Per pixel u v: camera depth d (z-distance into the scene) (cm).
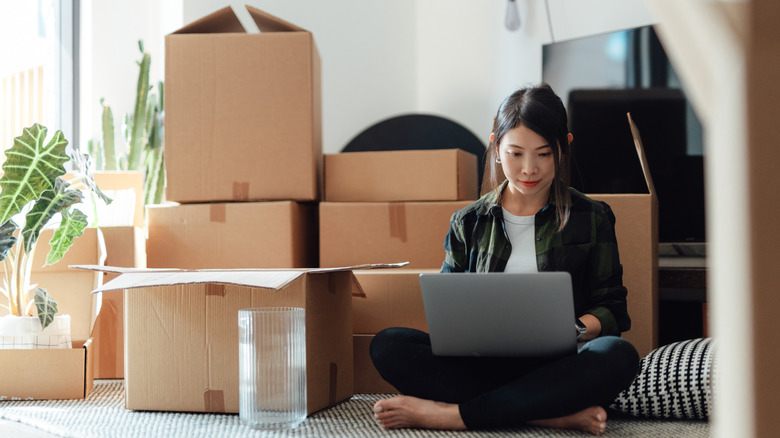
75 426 150
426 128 301
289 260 210
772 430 31
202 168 215
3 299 210
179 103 216
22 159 188
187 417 159
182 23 297
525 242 159
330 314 170
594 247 158
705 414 151
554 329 133
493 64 300
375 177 223
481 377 145
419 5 317
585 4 275
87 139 302
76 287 212
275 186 214
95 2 303
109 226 216
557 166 155
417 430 143
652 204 192
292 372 147
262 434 141
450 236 169
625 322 155
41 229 191
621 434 139
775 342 31
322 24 316
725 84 33
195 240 215
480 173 291
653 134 256
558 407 135
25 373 182
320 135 233
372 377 193
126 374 166
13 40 324
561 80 273
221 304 162
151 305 165
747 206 31
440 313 137
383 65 318
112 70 306
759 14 31
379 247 217
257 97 214
